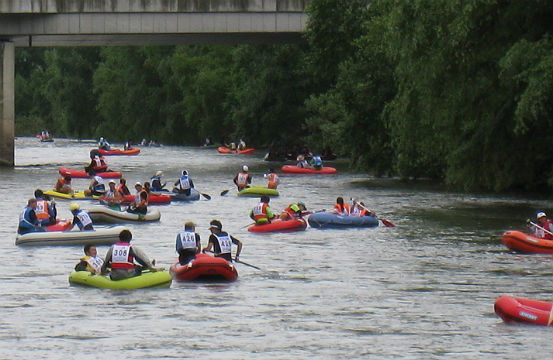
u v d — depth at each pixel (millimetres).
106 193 130875
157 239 97750
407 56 123250
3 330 58750
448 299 68500
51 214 96500
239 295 69125
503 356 53719
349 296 69188
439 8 117375
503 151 125562
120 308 64562
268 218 104438
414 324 60844
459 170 126812
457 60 118750
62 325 60000
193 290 70562
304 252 89250
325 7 175000
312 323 60969
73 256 86438
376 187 157250
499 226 106625
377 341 56781
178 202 135125
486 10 116000
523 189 147500
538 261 84125
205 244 94375
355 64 167125
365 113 166750
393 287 72562
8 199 132875
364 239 97562
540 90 107875
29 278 75625
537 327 59938
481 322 61406
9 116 191625
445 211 121312
